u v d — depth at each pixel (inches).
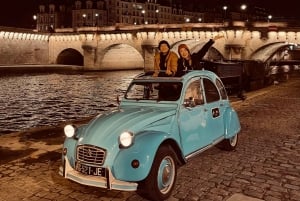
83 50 3085.6
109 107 1214.9
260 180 237.9
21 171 260.1
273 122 448.1
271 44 2269.9
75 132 219.1
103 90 1700.3
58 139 354.0
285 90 855.1
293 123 441.1
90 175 201.3
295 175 247.6
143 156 191.5
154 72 268.7
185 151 232.8
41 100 1374.3
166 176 207.8
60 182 238.7
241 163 274.8
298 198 208.8
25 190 225.8
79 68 3083.2
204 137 256.2
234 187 225.9
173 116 227.1
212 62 840.9
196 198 209.6
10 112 1104.8
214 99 280.4
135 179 190.9
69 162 212.4
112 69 3284.9
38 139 354.3
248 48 2297.0
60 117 1029.2
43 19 5036.9
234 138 313.1
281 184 230.7
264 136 369.7
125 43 2888.8
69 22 4982.8
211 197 210.8
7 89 1707.7
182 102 236.1
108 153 196.9
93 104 1279.5
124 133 193.8
